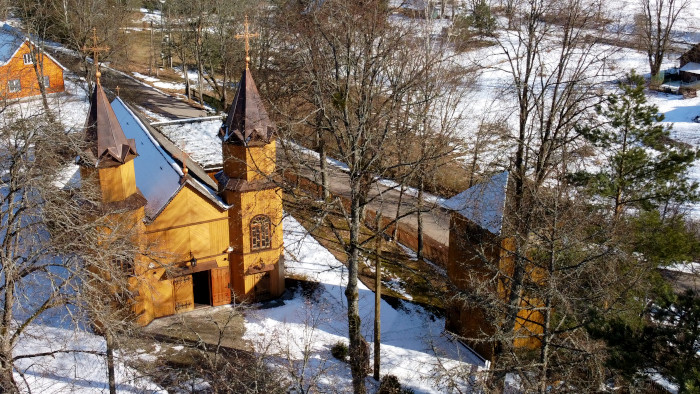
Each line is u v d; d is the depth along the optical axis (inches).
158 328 1312.7
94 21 2512.3
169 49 3120.1
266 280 1433.3
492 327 1221.1
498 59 2615.7
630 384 813.2
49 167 944.3
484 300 940.0
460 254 1270.9
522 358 1015.0
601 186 1203.2
